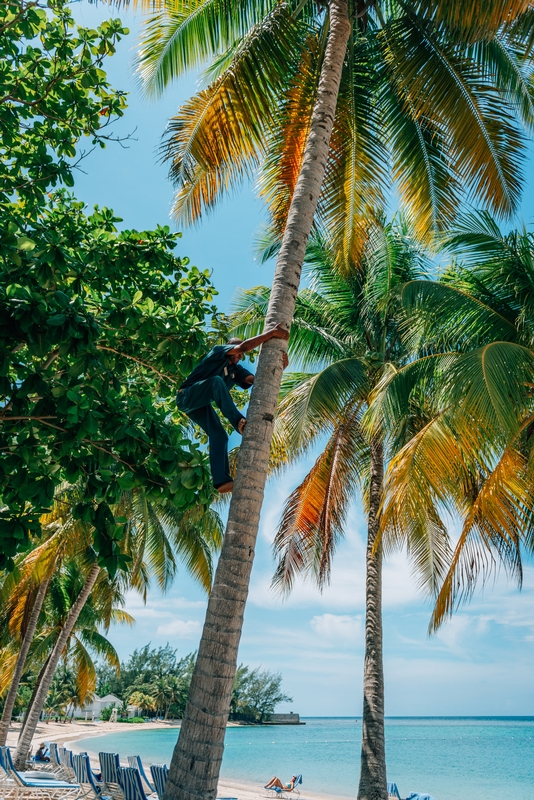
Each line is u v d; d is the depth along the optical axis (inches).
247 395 354.9
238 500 149.2
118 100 268.5
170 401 323.3
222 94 314.3
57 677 2933.1
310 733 4244.6
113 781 443.5
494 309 443.2
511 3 264.7
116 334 272.2
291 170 351.9
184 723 131.2
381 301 496.7
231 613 138.1
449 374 350.3
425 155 378.9
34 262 219.5
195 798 122.0
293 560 508.1
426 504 334.0
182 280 290.2
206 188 344.5
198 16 341.7
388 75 361.4
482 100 339.9
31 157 262.1
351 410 533.3
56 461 234.2
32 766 763.4
